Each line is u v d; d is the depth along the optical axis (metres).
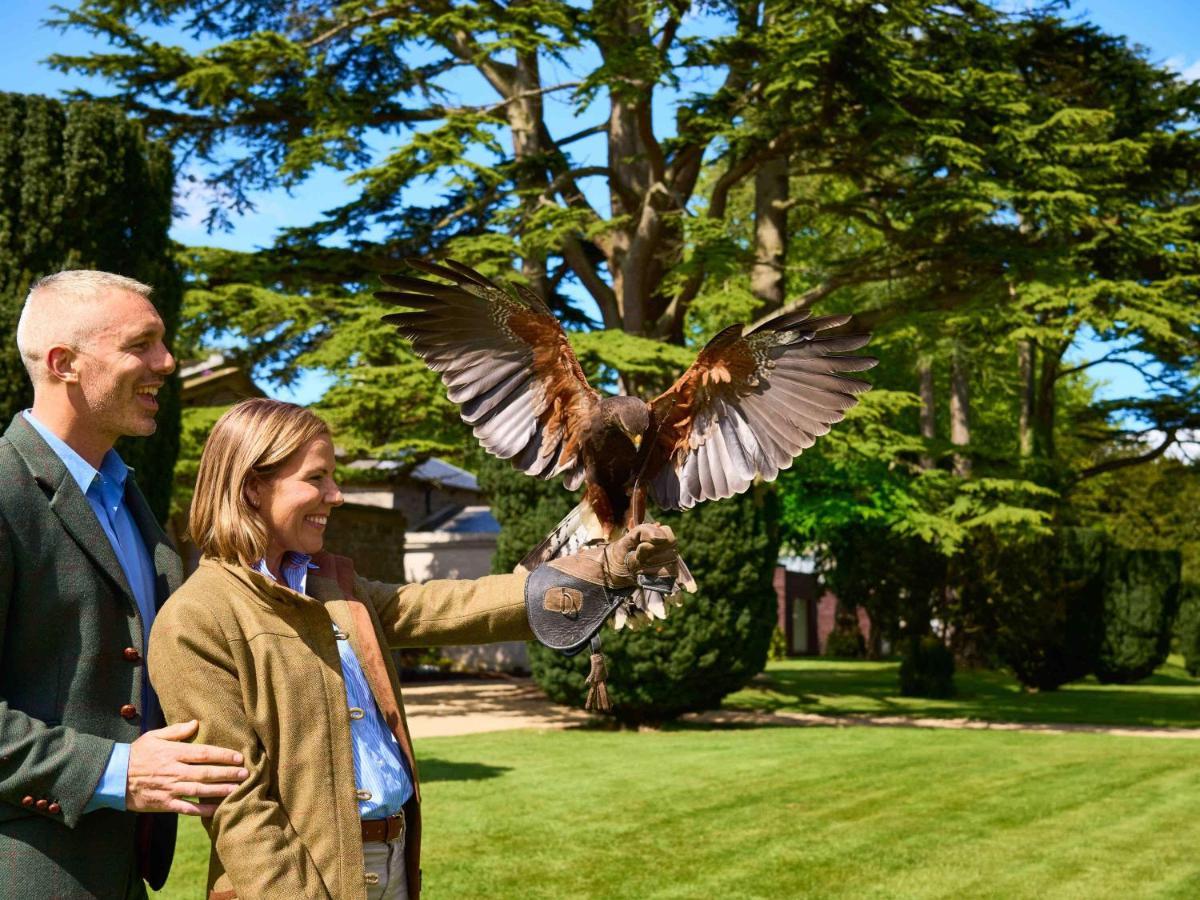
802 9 18.02
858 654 44.84
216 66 18.77
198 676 2.62
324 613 2.79
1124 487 44.94
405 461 21.80
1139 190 24.27
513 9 18.98
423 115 22.03
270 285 20.64
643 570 2.79
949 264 21.02
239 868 2.50
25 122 9.61
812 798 10.30
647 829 8.91
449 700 21.55
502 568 16.81
